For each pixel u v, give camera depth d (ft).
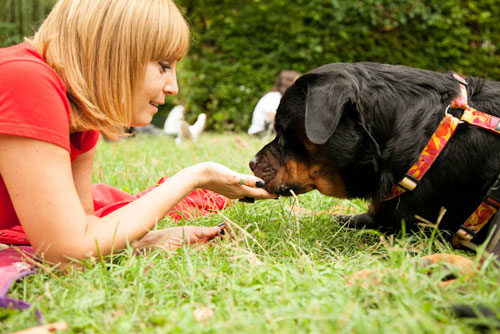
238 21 32.99
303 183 8.91
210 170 7.70
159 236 8.18
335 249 8.29
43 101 6.48
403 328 4.94
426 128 8.00
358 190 8.71
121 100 7.24
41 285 6.30
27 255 7.39
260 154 9.36
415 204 8.12
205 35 33.55
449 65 33.68
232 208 10.20
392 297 5.92
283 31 32.71
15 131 6.33
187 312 5.59
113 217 7.12
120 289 6.10
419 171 7.95
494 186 7.52
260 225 9.06
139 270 6.49
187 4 33.40
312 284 6.21
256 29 32.99
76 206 6.72
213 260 7.24
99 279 6.33
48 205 6.49
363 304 5.80
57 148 6.58
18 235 8.36
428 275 6.67
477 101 8.21
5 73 6.41
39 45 7.24
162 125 41.22
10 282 6.23
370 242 8.78
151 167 14.48
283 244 7.89
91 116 7.32
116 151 19.53
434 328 4.98
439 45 33.17
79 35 7.05
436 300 5.71
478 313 5.13
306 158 8.79
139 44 7.11
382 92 8.34
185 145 21.71
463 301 5.73
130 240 7.10
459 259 6.66
